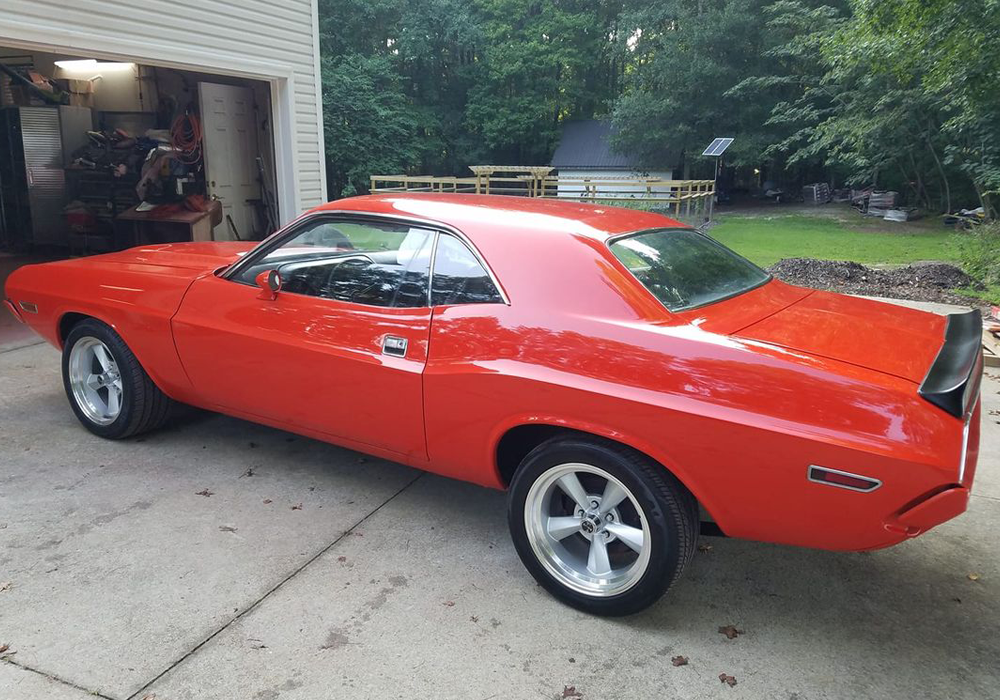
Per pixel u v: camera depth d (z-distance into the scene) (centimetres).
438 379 294
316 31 1062
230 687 230
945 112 2269
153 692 226
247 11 932
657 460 251
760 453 233
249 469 396
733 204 3384
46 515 337
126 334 396
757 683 239
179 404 494
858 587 301
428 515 352
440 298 304
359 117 2878
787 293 337
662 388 248
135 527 329
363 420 327
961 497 212
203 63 877
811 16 2834
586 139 3925
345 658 246
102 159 1146
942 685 240
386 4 3312
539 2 3931
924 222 2470
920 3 1077
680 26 3394
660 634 265
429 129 3597
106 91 1255
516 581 298
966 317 312
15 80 1190
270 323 347
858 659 253
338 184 2955
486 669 243
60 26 702
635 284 274
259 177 1238
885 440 219
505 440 294
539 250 290
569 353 266
